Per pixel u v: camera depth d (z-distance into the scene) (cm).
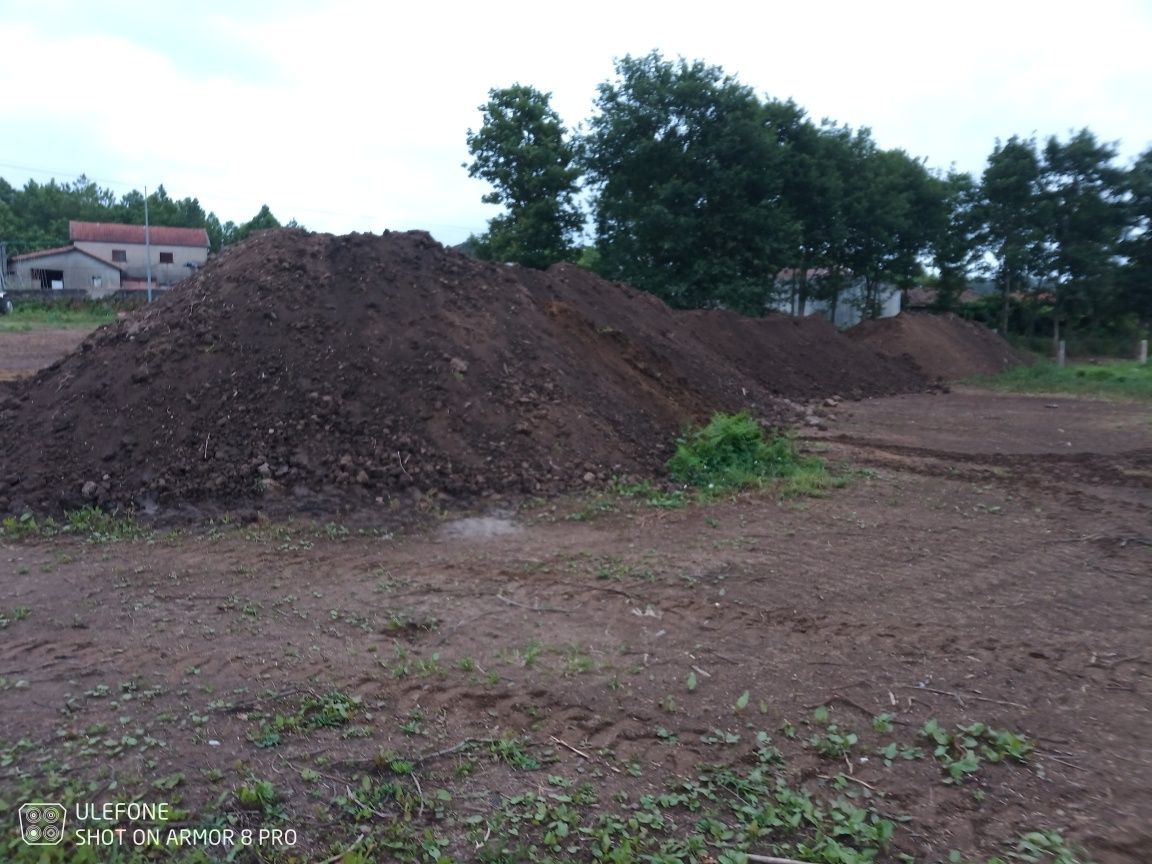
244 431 872
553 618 585
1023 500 957
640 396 1201
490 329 1109
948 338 2958
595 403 1087
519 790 389
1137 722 457
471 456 912
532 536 782
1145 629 585
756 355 2083
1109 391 2288
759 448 1077
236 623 566
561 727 443
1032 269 3888
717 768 407
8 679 480
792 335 2308
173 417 879
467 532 786
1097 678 508
